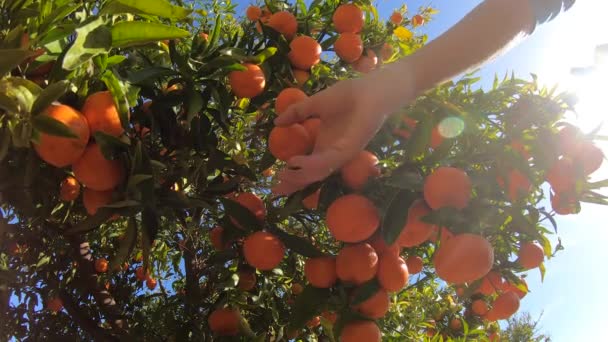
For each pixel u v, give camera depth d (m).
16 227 0.96
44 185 0.64
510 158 0.65
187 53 0.73
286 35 0.91
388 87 0.56
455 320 1.40
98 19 0.52
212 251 1.06
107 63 0.56
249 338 0.84
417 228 0.63
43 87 0.54
